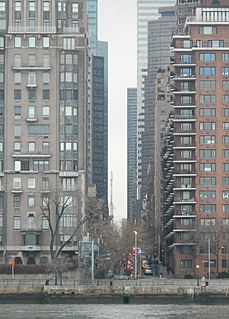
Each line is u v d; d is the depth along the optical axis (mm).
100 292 188625
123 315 159625
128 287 189375
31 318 153750
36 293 188750
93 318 153375
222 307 179750
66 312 166375
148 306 182125
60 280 197125
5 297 188500
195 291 188875
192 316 158125
